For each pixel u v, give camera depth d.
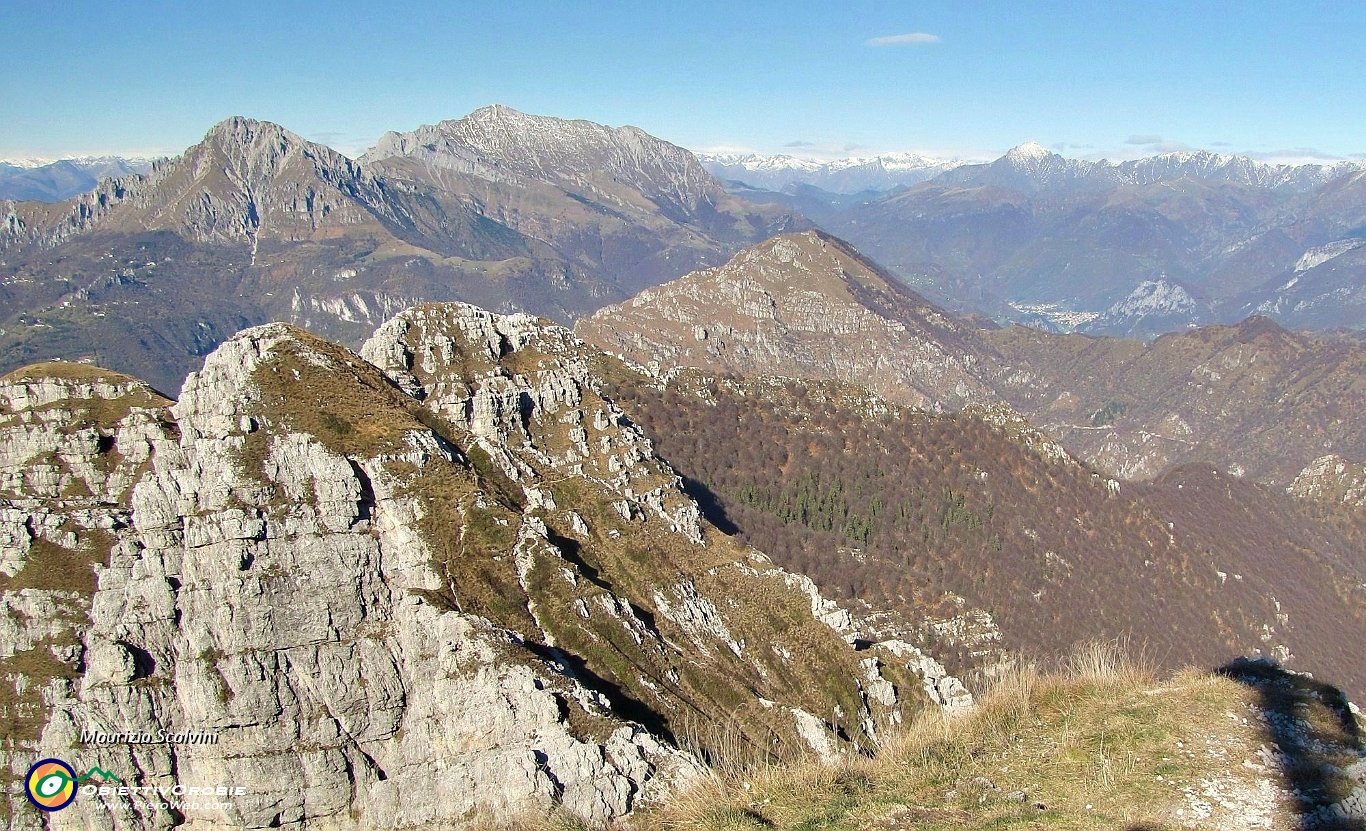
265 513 94.25
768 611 129.25
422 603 92.31
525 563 103.25
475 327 152.88
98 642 89.25
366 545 96.44
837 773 37.44
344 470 97.94
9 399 104.00
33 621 90.88
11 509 94.69
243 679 88.75
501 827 45.00
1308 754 35.12
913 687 128.62
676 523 141.88
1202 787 32.84
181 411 105.06
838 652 126.12
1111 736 37.16
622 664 96.88
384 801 82.12
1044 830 31.22
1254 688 40.81
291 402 105.25
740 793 37.44
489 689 83.69
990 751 37.81
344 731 89.38
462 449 124.50
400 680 90.94
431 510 102.38
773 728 98.81
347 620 93.44
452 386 140.12
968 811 33.06
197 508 95.81
